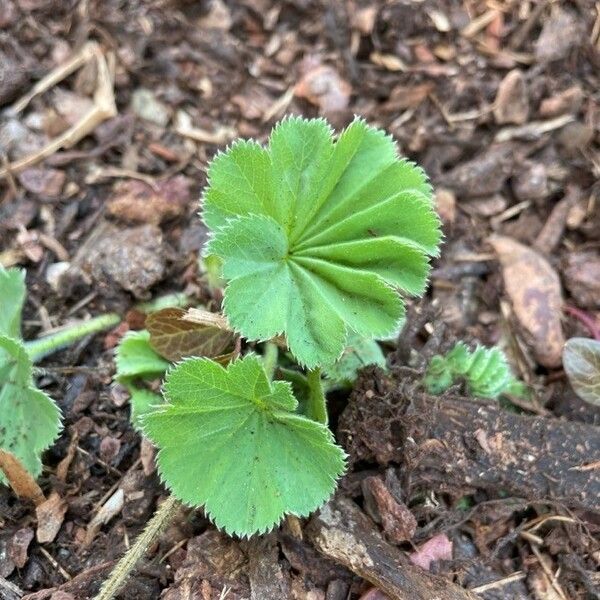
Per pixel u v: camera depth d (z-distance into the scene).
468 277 0.16
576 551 0.13
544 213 0.17
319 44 0.19
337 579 0.13
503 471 0.13
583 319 0.15
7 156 0.17
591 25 0.19
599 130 0.17
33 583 0.13
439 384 0.14
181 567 0.12
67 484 0.13
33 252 0.16
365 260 0.12
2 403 0.13
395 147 0.13
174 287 0.16
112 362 0.15
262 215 0.12
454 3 0.19
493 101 0.18
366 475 0.13
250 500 0.12
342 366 0.14
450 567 0.13
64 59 0.18
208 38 0.19
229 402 0.12
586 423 0.14
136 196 0.17
